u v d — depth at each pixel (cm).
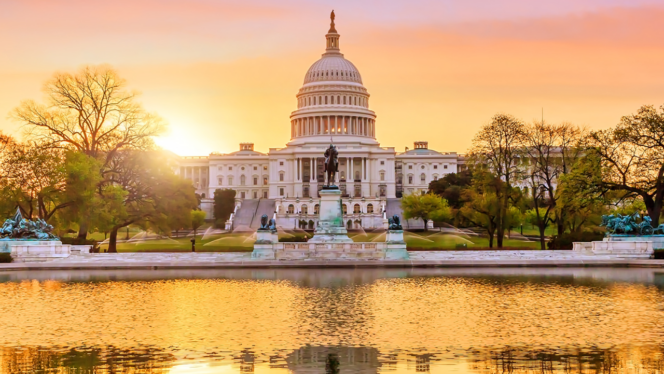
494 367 2980
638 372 2889
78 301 4550
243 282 5541
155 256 7581
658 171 8406
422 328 3694
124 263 6806
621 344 3328
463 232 16200
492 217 9838
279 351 3253
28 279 5850
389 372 2920
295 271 6444
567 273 6141
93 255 7588
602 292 4866
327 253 7288
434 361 3072
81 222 8850
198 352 3231
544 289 5041
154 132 9794
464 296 4712
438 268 6656
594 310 4162
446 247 10006
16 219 7575
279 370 2962
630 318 3919
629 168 8519
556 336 3497
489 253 7719
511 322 3838
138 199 9812
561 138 9931
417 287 5178
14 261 7225
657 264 6725
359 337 3503
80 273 6356
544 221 9644
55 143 9331
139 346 3338
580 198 8519
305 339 3466
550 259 7088
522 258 7288
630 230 7569
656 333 3547
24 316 4031
